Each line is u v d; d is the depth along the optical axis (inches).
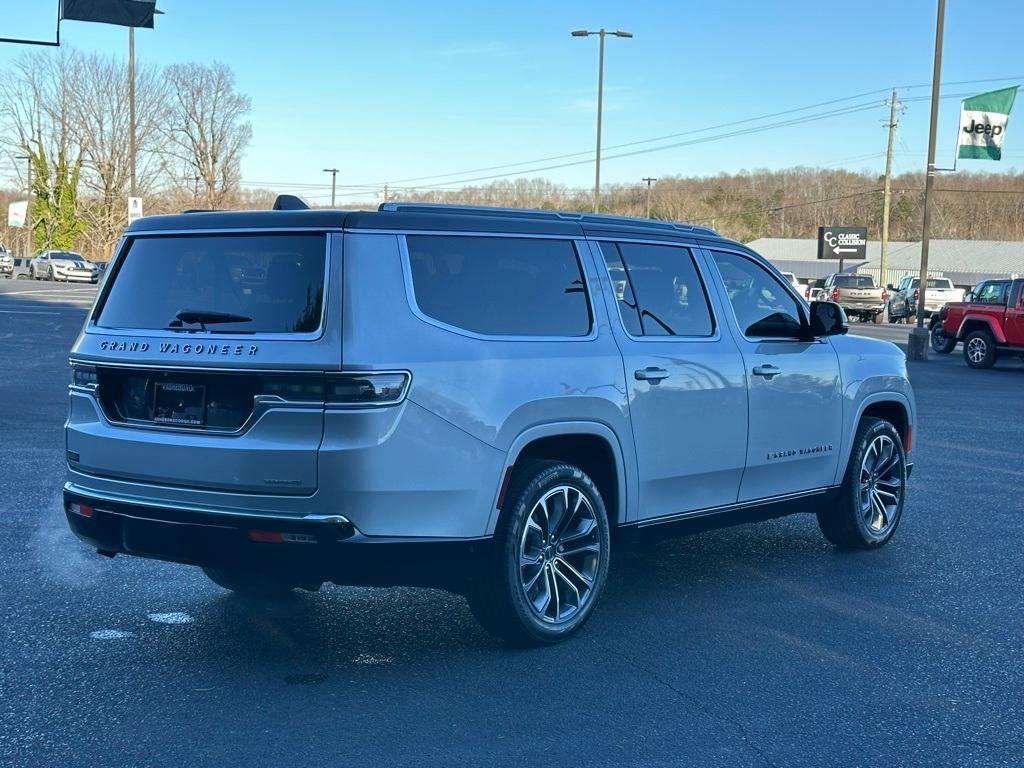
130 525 182.7
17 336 889.5
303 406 169.0
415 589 237.1
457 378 178.9
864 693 178.2
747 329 241.1
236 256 181.5
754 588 241.8
